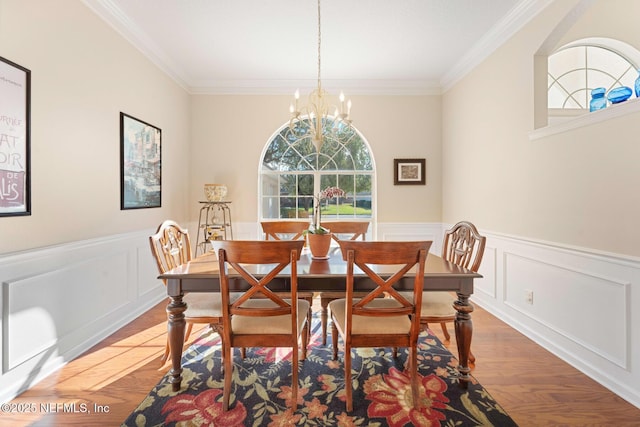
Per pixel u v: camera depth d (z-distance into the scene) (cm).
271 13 275
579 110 281
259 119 436
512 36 285
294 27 297
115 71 276
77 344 230
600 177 199
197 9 269
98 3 249
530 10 258
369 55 354
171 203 380
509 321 287
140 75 315
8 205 179
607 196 195
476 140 348
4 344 177
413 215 441
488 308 321
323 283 184
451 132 409
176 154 393
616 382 187
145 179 322
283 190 452
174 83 387
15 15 183
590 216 206
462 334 188
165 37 314
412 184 438
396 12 274
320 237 223
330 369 212
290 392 187
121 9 267
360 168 453
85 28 240
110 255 267
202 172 434
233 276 177
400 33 308
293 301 168
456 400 179
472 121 356
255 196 436
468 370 190
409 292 224
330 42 325
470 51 342
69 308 223
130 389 189
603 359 196
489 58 322
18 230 186
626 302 183
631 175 181
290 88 432
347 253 165
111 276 269
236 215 437
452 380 198
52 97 210
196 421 162
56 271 211
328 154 453
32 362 194
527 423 160
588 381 198
